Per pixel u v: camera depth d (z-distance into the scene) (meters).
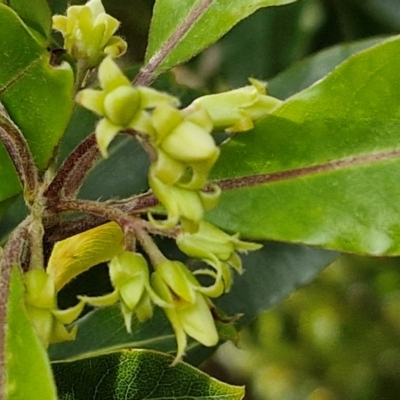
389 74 0.20
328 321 0.57
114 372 0.22
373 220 0.20
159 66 0.22
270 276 0.26
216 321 0.21
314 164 0.21
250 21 0.36
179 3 0.22
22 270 0.19
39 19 0.21
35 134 0.20
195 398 0.21
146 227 0.20
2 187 0.20
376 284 0.56
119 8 0.33
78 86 0.21
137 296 0.19
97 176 0.26
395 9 0.34
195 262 0.25
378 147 0.21
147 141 0.19
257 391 0.59
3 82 0.20
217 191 0.19
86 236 0.21
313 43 0.35
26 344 0.18
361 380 0.58
